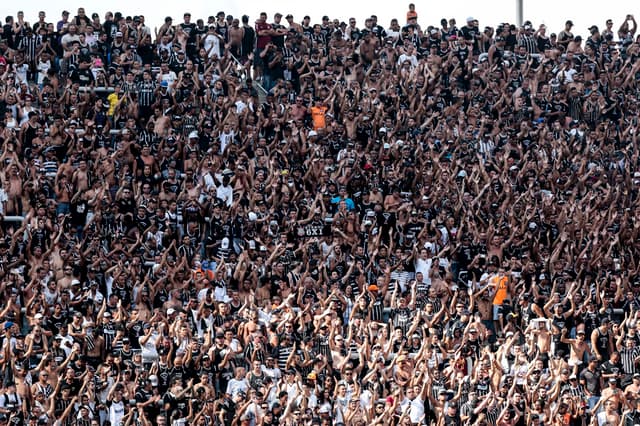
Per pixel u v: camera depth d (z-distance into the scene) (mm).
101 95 135125
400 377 102812
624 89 146375
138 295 108500
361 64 143500
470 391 102250
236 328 105438
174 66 138625
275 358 103438
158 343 101562
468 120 139375
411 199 127375
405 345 107562
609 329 110062
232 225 118875
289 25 145500
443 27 147375
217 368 101500
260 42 144500
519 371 104625
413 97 140125
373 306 112250
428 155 131875
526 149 137125
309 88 140375
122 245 114750
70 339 102938
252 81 142250
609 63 147250
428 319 110125
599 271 120750
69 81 135125
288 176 127250
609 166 137750
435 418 101875
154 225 117500
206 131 131000
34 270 109938
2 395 97188
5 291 107562
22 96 130125
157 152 126562
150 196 120312
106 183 120500
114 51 137750
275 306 109938
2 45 136250
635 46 150000
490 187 128875
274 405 99500
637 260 126438
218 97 135000
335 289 110750
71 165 122188
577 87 144625
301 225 121250
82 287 110125
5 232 118438
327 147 132625
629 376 107688
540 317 111625
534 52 147625
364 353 104375
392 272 117188
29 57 136875
